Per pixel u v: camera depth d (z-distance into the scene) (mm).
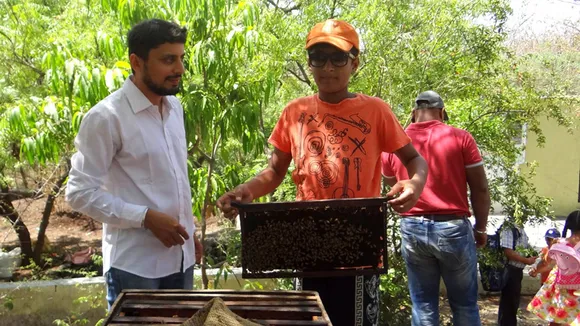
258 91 3576
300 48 4344
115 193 2217
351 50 2199
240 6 3414
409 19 4512
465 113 4676
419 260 3512
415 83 4316
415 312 3586
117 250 2244
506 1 4922
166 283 2330
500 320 4703
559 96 5023
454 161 3363
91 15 5145
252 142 3510
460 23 4582
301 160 2297
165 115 2336
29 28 5906
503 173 5164
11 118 3881
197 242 2566
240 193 2197
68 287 4488
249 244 2105
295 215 2074
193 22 3322
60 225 9500
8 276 6266
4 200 6863
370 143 2244
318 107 2305
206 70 3410
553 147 10453
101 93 3285
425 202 3393
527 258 4520
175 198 2293
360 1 4590
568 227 4406
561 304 4219
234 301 1777
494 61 5008
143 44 2121
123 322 1618
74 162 2176
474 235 3676
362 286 2297
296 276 2107
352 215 2061
